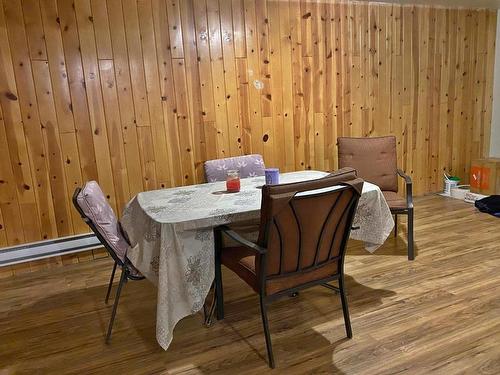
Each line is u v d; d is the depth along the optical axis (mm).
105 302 2555
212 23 3348
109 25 3031
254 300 2480
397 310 2271
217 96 3475
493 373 1730
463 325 2092
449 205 4281
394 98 4285
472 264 2816
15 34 2799
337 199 1773
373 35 4031
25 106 2904
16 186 2977
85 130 3098
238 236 1866
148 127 3287
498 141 4883
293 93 3779
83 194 1958
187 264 1917
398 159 4453
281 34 3623
